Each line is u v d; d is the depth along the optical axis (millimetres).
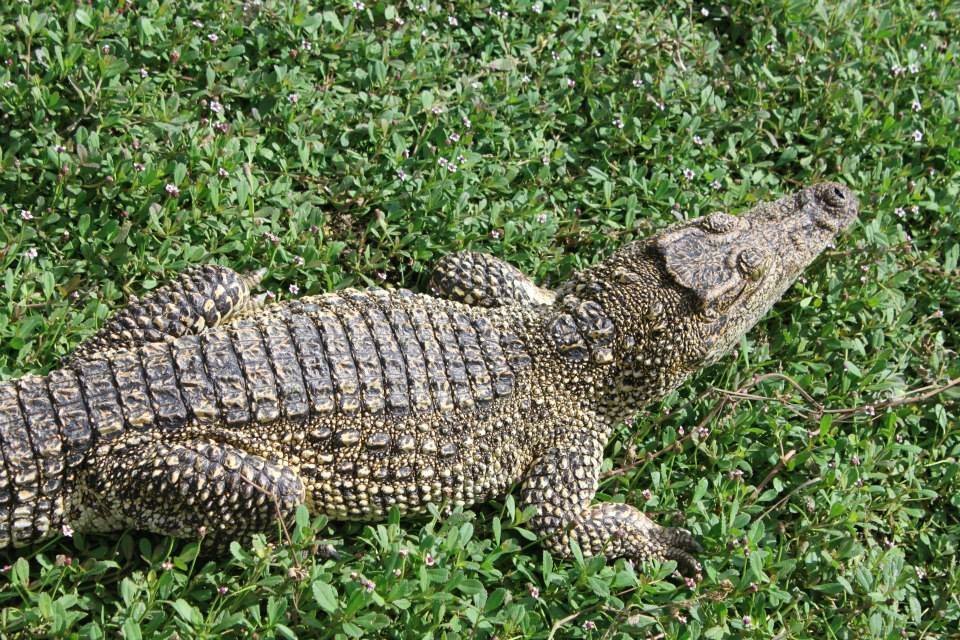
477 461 1729
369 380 1700
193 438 1663
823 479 1797
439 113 1924
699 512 1767
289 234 1841
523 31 2016
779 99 2051
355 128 1911
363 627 1634
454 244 1875
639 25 2047
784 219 1849
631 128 1977
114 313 1742
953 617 1768
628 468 1792
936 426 1878
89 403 1651
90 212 1819
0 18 1860
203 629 1623
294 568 1641
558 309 1775
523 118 1967
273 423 1679
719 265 1770
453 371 1725
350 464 1695
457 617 1662
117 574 1669
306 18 1938
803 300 1904
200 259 1812
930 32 2133
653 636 1700
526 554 1749
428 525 1698
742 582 1712
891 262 1944
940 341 1921
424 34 1982
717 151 1984
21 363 1737
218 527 1657
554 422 1752
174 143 1843
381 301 1761
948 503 1845
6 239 1782
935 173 2018
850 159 1992
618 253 1792
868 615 1745
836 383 1879
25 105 1831
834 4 2111
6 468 1632
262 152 1876
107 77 1848
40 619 1618
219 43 1917
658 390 1780
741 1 2094
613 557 1748
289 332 1702
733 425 1820
